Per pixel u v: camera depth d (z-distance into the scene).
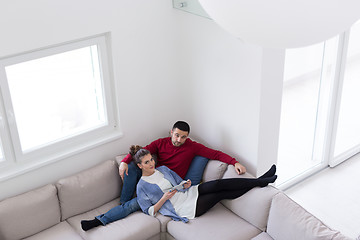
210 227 3.20
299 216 2.95
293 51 3.71
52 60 3.30
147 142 4.00
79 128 3.65
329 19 0.93
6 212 3.11
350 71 4.22
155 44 3.67
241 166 3.50
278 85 3.41
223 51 3.45
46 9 2.98
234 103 3.56
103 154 3.72
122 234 3.15
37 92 3.32
